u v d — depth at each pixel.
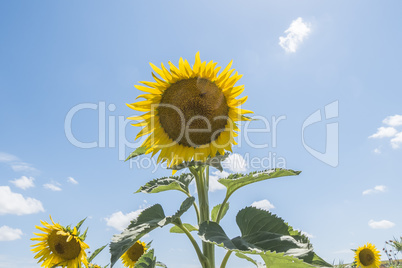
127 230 0.56
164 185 0.64
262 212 0.61
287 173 0.58
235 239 0.54
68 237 0.83
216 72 0.64
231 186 0.63
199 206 0.62
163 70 0.65
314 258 0.50
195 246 0.59
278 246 0.54
